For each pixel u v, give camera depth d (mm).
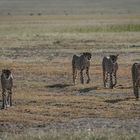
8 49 161500
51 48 163375
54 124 69625
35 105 80875
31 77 108438
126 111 76312
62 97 86562
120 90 92562
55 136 59469
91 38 195000
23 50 158500
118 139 58219
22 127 68500
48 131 64750
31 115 74500
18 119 72375
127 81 101938
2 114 75188
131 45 168125
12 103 82750
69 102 82500
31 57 141375
